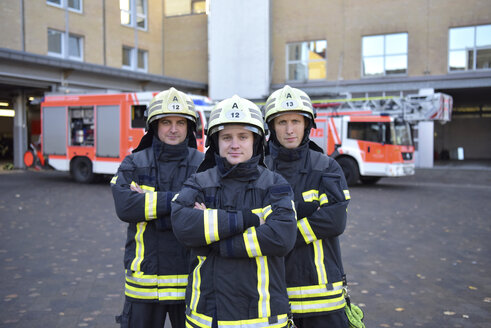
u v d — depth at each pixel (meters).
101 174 13.87
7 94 18.83
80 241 6.35
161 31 24.44
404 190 12.65
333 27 20.95
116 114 12.89
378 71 20.42
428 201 10.45
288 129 2.30
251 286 1.89
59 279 4.69
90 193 11.50
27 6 16.86
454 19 19.08
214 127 1.99
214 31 22.55
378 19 20.17
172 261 2.34
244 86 22.14
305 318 2.25
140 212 2.26
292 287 2.20
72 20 18.67
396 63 20.11
